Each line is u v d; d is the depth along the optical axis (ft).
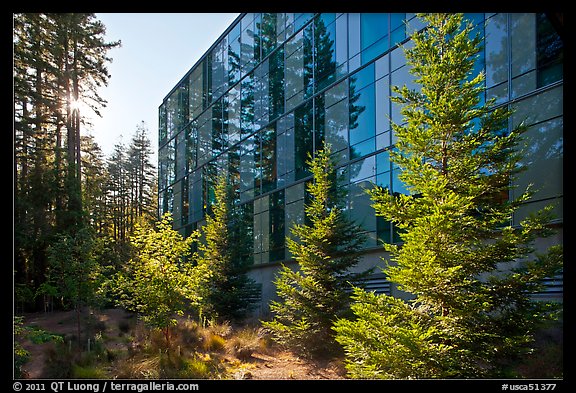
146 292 38.06
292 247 40.60
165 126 109.60
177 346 38.27
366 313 24.54
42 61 74.69
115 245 72.08
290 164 60.85
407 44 43.60
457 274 21.81
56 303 66.49
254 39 71.72
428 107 24.61
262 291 64.64
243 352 37.40
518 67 33.63
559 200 29.43
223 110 79.92
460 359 20.81
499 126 25.14
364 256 47.11
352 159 49.96
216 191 64.80
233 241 61.57
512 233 22.16
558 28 18.52
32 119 76.13
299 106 59.88
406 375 20.70
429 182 22.90
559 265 20.70
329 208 43.37
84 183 104.53
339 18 53.57
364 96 48.98
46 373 29.09
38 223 68.59
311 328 36.50
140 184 183.42
